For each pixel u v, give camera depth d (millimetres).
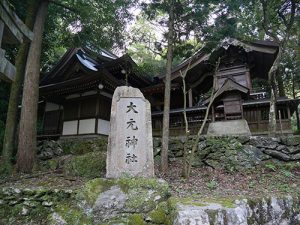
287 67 16531
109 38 9945
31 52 8062
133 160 4848
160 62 19750
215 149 7312
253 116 12047
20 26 2898
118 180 4445
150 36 9219
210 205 3646
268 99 11695
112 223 3891
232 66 14289
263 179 5824
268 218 4020
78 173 6668
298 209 4410
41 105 15500
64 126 12867
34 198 4801
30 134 7508
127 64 12609
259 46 12375
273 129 8492
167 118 7332
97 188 4328
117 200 4180
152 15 8570
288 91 19969
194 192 4930
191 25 8273
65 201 4688
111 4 8922
